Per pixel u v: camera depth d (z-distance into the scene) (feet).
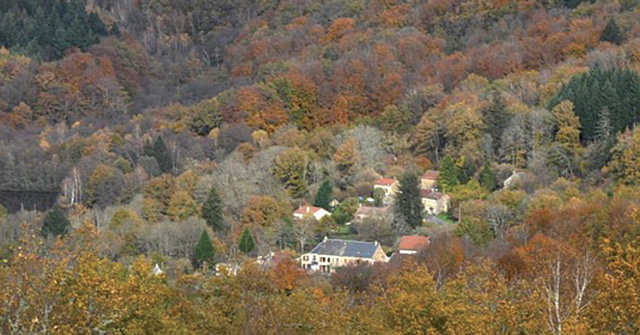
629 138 286.87
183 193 309.83
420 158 359.25
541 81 389.80
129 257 243.19
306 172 345.92
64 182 344.69
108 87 501.97
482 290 122.21
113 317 87.71
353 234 292.20
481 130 343.87
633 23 437.99
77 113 484.33
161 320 104.53
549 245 146.61
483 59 440.45
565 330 81.66
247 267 132.87
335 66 473.67
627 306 83.66
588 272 103.91
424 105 407.23
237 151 371.97
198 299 126.72
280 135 395.55
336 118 429.38
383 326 111.24
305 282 173.88
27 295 79.82
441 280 161.38
